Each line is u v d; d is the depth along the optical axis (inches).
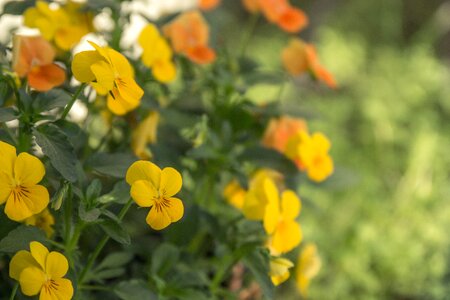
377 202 64.4
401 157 74.3
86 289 39.3
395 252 58.2
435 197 65.4
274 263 38.6
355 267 56.9
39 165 33.7
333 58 84.9
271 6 48.8
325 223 62.3
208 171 42.5
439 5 114.7
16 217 33.5
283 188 44.0
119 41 41.4
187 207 41.6
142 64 42.2
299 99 77.7
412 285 57.6
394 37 108.3
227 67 46.8
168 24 44.7
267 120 45.7
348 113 80.8
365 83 83.7
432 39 103.0
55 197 34.2
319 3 105.3
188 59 45.7
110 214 35.3
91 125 42.6
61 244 36.8
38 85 37.7
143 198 34.0
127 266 43.1
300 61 46.9
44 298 33.6
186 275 40.3
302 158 42.8
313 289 55.2
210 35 47.9
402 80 81.6
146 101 41.0
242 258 39.3
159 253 40.4
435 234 60.5
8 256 37.6
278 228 38.9
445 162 71.1
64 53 41.2
